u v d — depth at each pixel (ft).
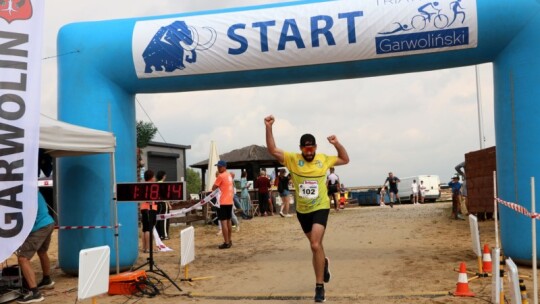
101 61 26.81
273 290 21.25
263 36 25.61
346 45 24.98
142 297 20.44
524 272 22.67
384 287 20.79
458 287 18.94
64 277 26.04
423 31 24.35
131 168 27.71
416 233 38.42
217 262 28.78
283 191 60.59
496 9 23.75
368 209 73.87
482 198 46.52
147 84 27.17
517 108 23.76
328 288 21.07
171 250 34.53
